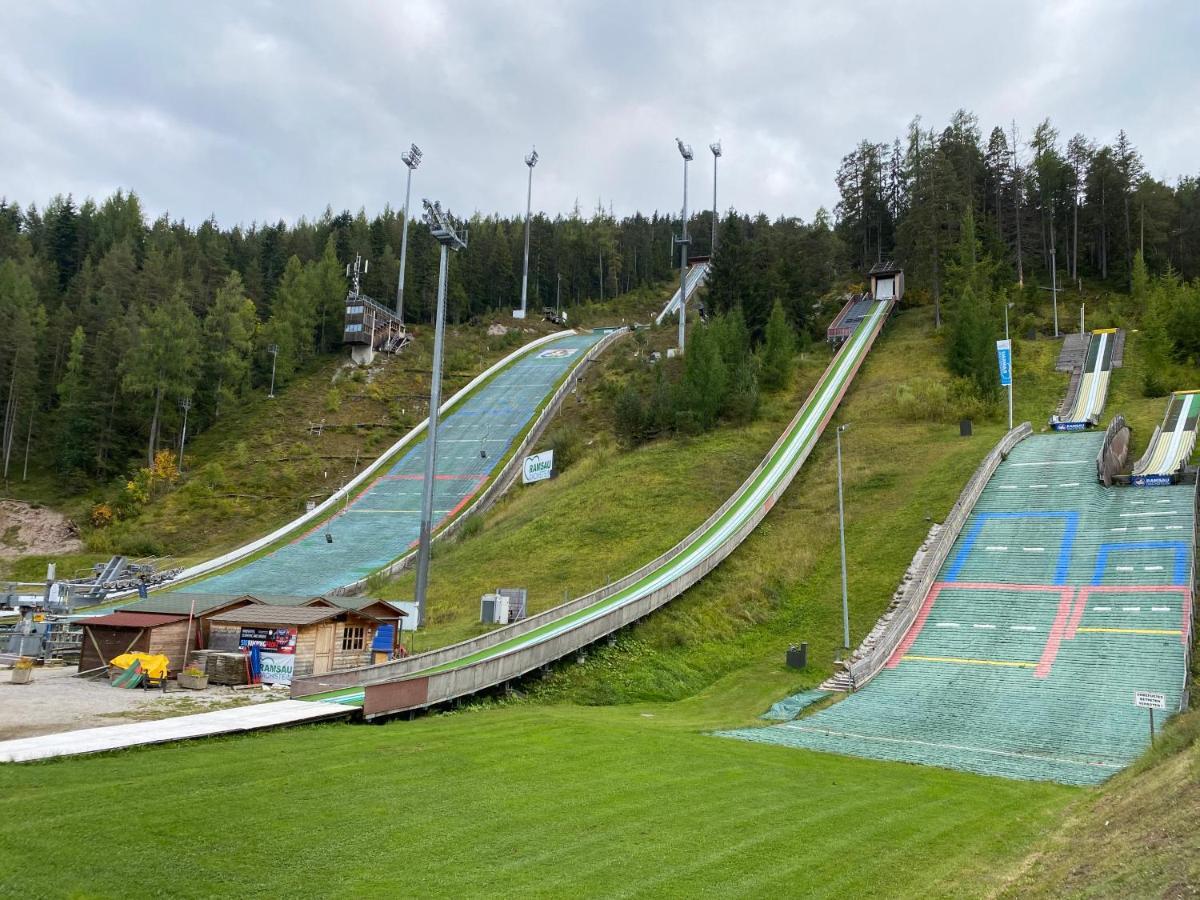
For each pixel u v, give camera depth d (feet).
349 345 452.35
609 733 91.09
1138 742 101.55
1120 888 37.96
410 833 52.90
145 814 52.70
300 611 122.62
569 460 288.30
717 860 51.42
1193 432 237.86
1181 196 478.59
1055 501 188.44
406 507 278.26
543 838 53.72
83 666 121.60
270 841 49.85
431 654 119.44
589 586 178.70
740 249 388.37
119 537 277.23
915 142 431.02
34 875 42.63
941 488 207.41
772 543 194.90
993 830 61.26
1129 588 148.25
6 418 350.64
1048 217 463.42
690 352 304.91
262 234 629.51
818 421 282.56
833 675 138.51
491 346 481.87
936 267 379.76
